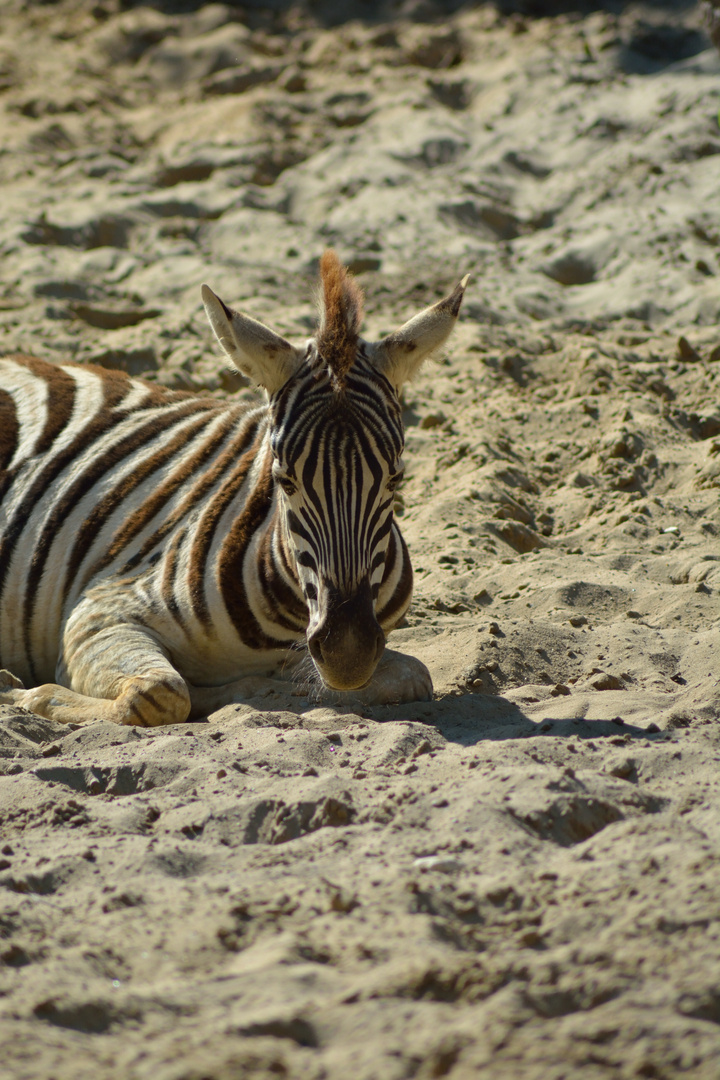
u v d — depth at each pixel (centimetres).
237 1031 413
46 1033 420
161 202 2847
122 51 3941
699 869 522
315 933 494
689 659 988
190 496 1027
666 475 1565
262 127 3306
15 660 1062
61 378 1164
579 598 1168
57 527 1047
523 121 3244
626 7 3797
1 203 2794
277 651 976
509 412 1777
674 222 2608
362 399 846
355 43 3834
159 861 591
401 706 899
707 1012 416
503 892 523
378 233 2675
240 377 1862
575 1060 384
